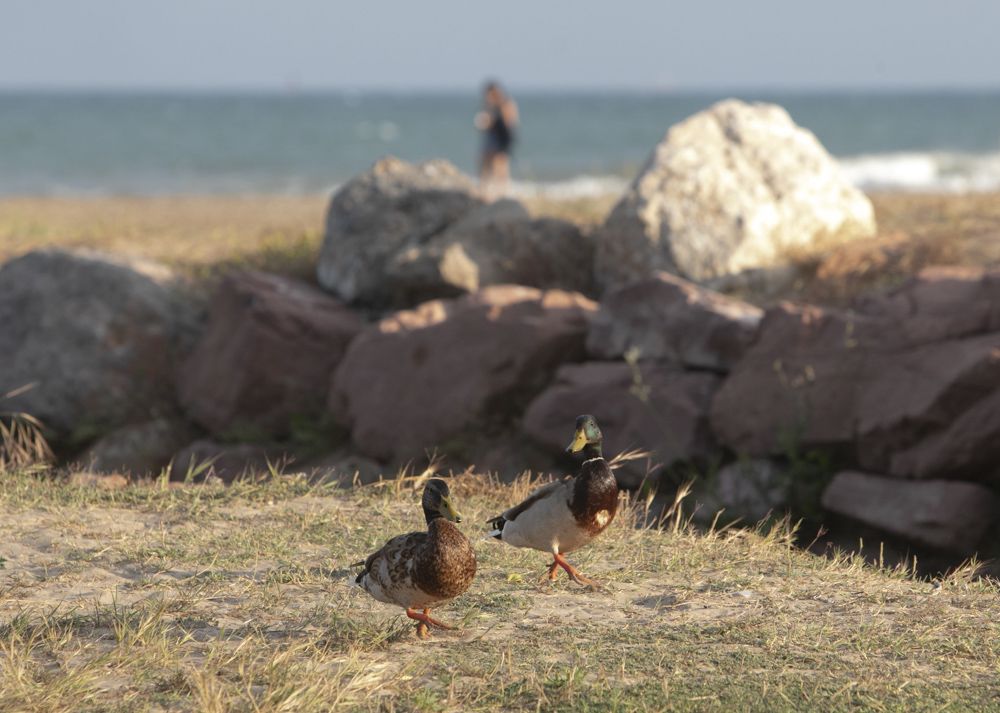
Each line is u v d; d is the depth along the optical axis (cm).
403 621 696
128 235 2388
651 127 12394
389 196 1894
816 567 855
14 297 1853
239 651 630
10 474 1083
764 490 1275
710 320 1415
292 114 18262
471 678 607
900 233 1781
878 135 10606
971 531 1148
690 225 1680
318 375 1702
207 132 11294
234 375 1678
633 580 798
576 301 1616
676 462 1343
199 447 1642
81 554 825
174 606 716
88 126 12162
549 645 657
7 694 568
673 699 575
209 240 2289
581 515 726
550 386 1524
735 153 1786
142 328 1816
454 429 1509
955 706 572
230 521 930
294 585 767
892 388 1227
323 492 1038
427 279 1756
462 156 8194
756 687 593
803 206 1738
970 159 6575
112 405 1756
